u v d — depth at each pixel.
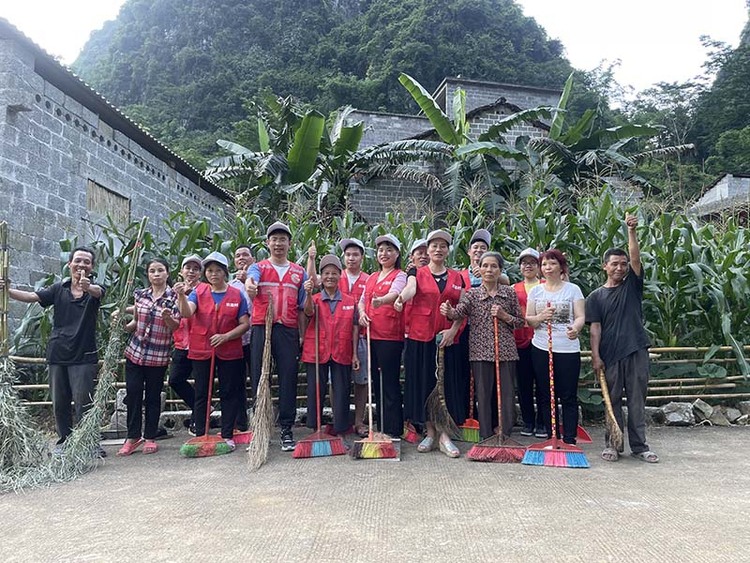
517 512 3.09
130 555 2.60
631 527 2.85
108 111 8.87
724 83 36.31
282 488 3.64
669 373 6.18
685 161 32.06
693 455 4.57
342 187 15.48
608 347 4.52
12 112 6.95
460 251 6.67
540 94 22.59
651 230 6.73
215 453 4.71
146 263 6.48
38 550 2.70
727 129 34.09
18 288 6.95
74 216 8.16
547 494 3.44
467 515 3.05
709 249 6.32
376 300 4.60
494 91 22.20
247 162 14.95
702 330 6.51
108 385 4.67
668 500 3.31
